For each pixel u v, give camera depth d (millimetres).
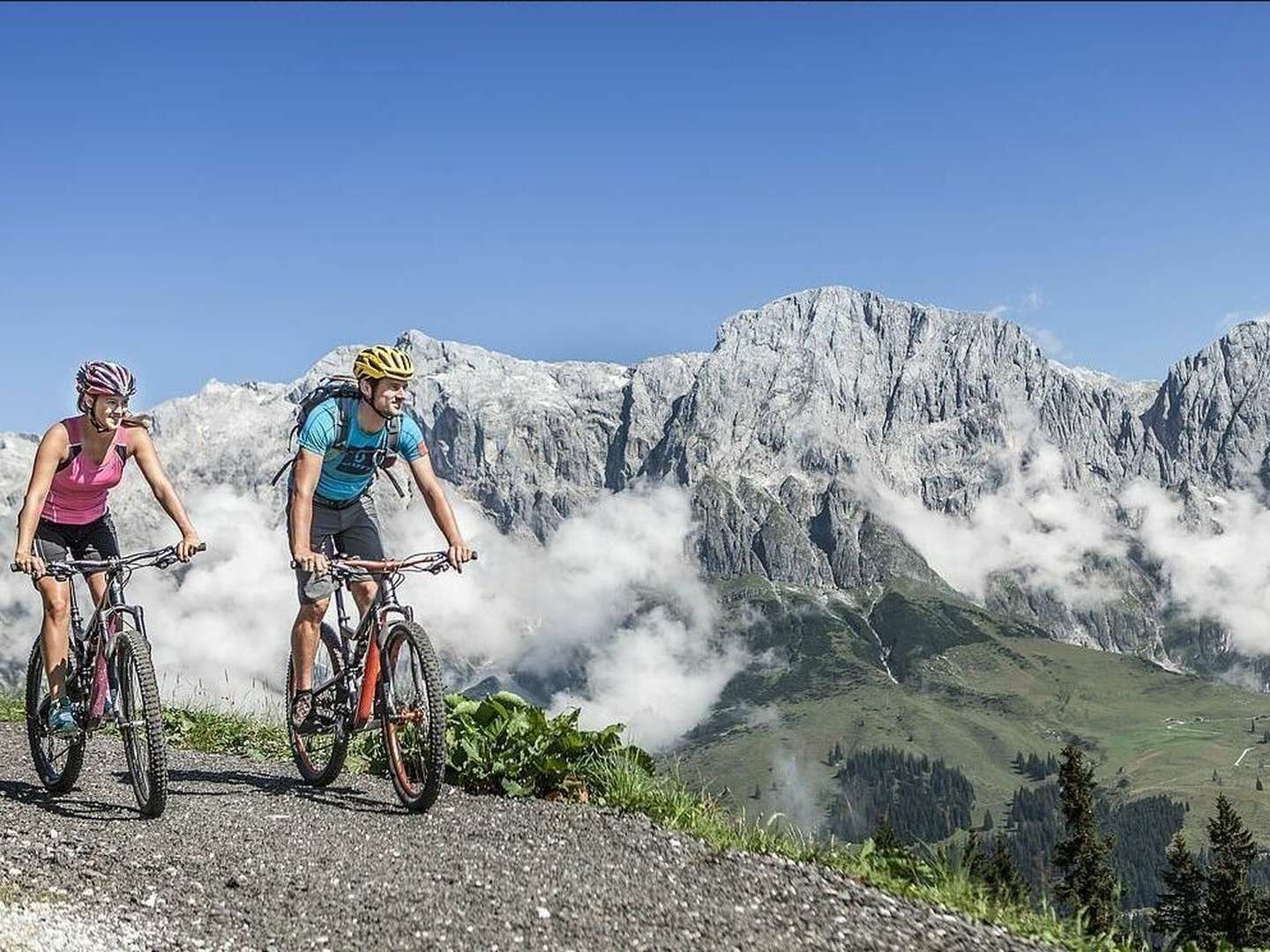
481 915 4531
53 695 5730
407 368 5945
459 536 6184
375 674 5992
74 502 5781
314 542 6273
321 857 5004
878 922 4953
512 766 6336
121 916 4219
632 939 4469
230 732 7836
